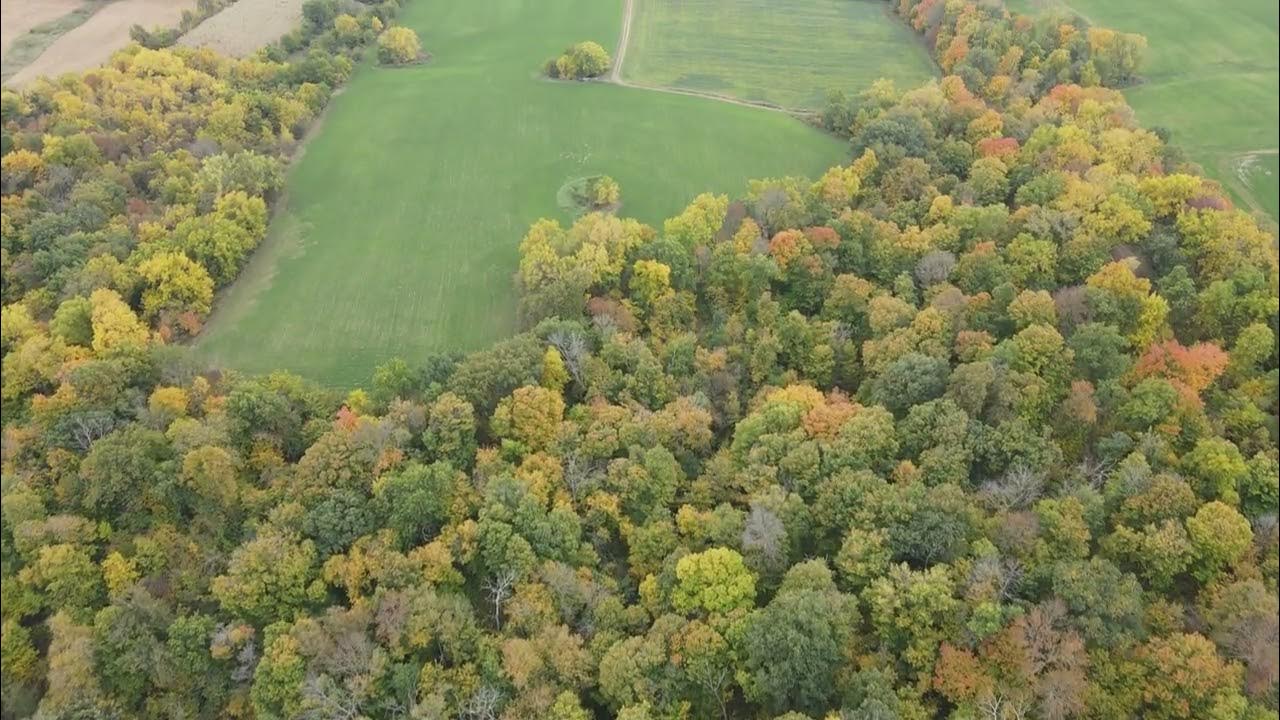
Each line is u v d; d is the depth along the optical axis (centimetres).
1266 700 8688
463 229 18050
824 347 13238
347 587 10231
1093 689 8831
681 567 9819
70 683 9375
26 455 11838
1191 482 10850
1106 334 12131
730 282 15000
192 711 9775
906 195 16500
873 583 9594
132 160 16875
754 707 9550
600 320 14062
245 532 11088
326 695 9150
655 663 9262
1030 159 16762
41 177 15862
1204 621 9581
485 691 9194
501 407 12188
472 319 15975
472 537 10625
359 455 11375
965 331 12875
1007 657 8850
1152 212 14800
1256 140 17825
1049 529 10131
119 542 11056
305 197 18825
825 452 11175
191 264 15038
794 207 15488
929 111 18700
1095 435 11700
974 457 11156
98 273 14162
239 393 12431
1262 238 13862
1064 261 14175
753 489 11088
